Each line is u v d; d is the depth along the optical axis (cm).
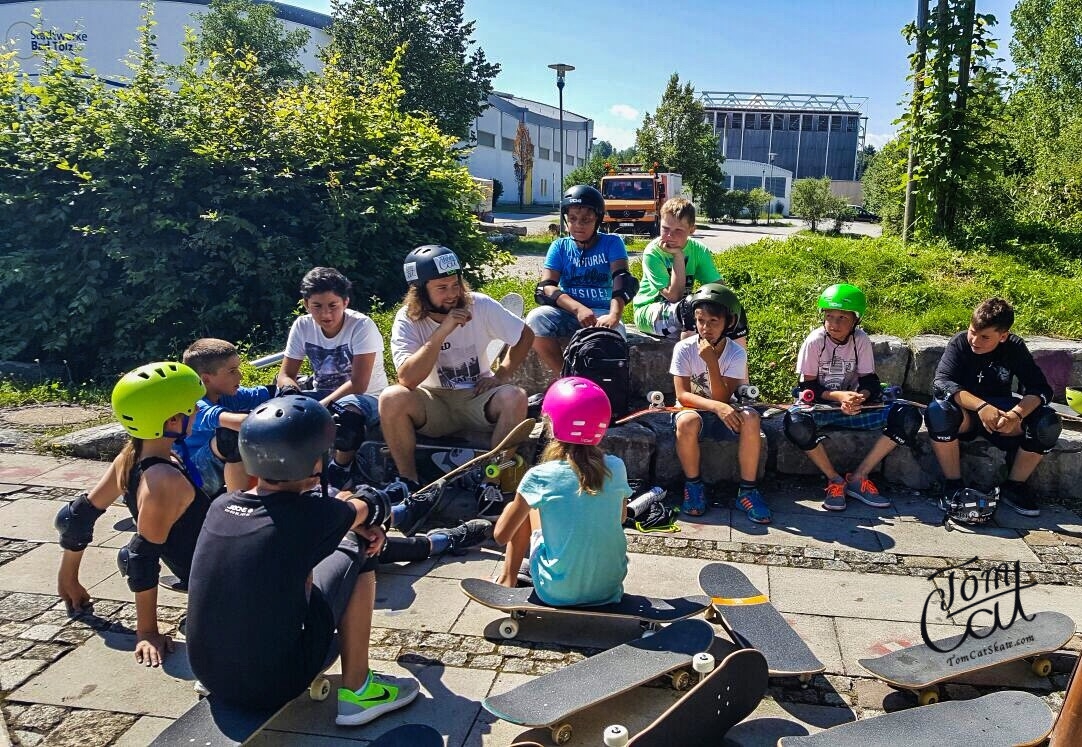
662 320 559
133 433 301
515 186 5041
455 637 324
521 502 316
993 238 896
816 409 463
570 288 543
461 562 392
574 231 535
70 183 790
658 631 300
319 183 844
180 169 788
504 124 4803
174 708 279
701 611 311
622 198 2323
